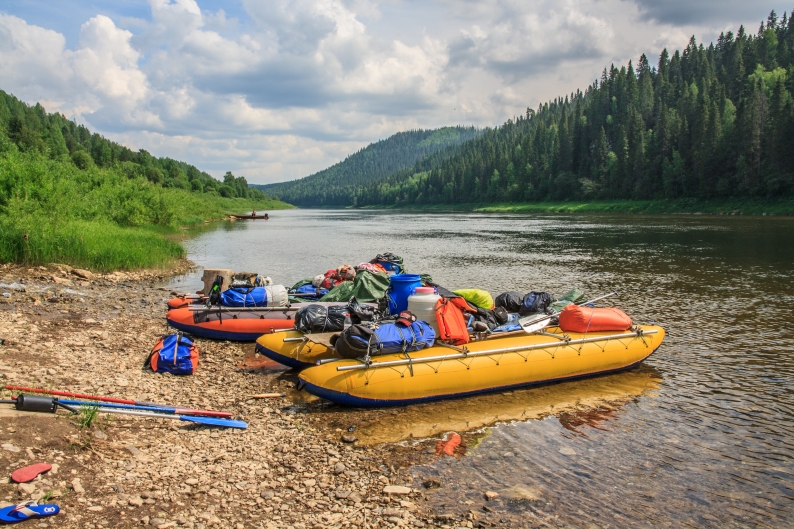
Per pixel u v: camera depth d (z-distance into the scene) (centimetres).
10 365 836
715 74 13162
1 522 428
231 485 558
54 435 578
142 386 836
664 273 2106
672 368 1010
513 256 2766
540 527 520
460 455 670
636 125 10669
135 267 2155
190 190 11925
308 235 4578
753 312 1431
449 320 914
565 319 1023
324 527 498
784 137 6969
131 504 489
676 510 556
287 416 782
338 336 906
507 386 901
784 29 14962
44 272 1781
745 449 691
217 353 1100
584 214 8556
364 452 672
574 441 714
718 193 7706
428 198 17700
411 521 519
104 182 4219
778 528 529
